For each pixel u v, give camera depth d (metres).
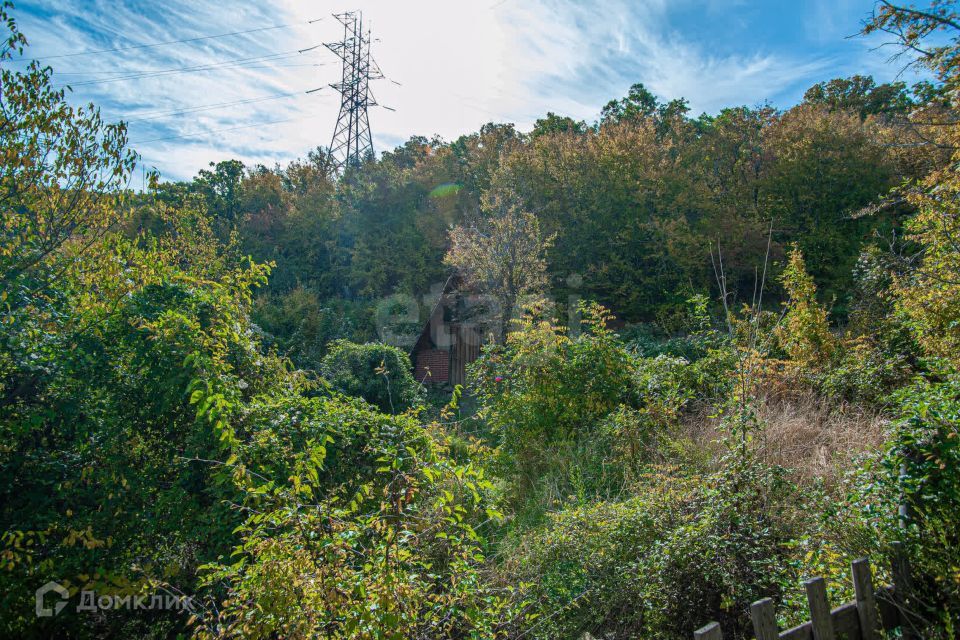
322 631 2.98
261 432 5.54
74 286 6.18
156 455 5.74
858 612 2.68
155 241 7.44
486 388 9.83
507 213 20.73
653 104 36.00
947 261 6.98
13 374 5.29
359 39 38.84
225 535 5.00
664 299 23.08
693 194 23.94
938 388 4.17
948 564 2.96
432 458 4.41
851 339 9.55
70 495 5.20
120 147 6.75
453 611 3.33
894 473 3.41
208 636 3.19
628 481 6.68
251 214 35.84
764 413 6.54
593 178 25.12
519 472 8.31
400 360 17.83
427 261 31.25
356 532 3.18
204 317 6.64
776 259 21.70
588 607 4.24
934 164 9.20
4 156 6.09
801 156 23.31
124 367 5.87
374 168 34.22
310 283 32.19
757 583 3.64
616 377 9.16
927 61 7.46
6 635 4.38
